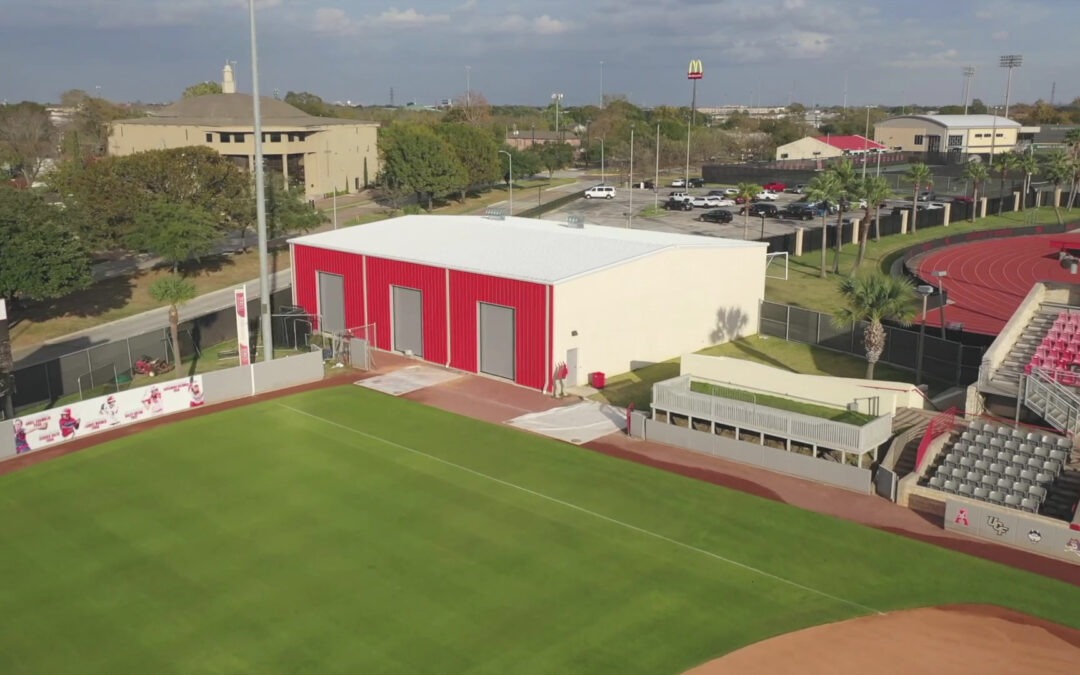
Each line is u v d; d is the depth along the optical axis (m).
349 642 20.61
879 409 31.92
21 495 29.50
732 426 32.94
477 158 125.06
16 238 54.94
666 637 20.73
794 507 28.08
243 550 25.28
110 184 69.94
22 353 52.44
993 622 21.39
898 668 19.44
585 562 24.41
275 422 36.59
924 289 41.56
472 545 25.42
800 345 49.47
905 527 26.66
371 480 30.33
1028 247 83.69
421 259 45.66
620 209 111.06
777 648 20.23
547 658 19.91
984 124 162.88
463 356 44.41
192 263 77.31
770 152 182.88
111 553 25.27
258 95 40.69
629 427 34.78
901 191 121.19
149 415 37.34
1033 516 25.03
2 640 20.94
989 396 35.41
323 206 117.00
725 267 49.06
